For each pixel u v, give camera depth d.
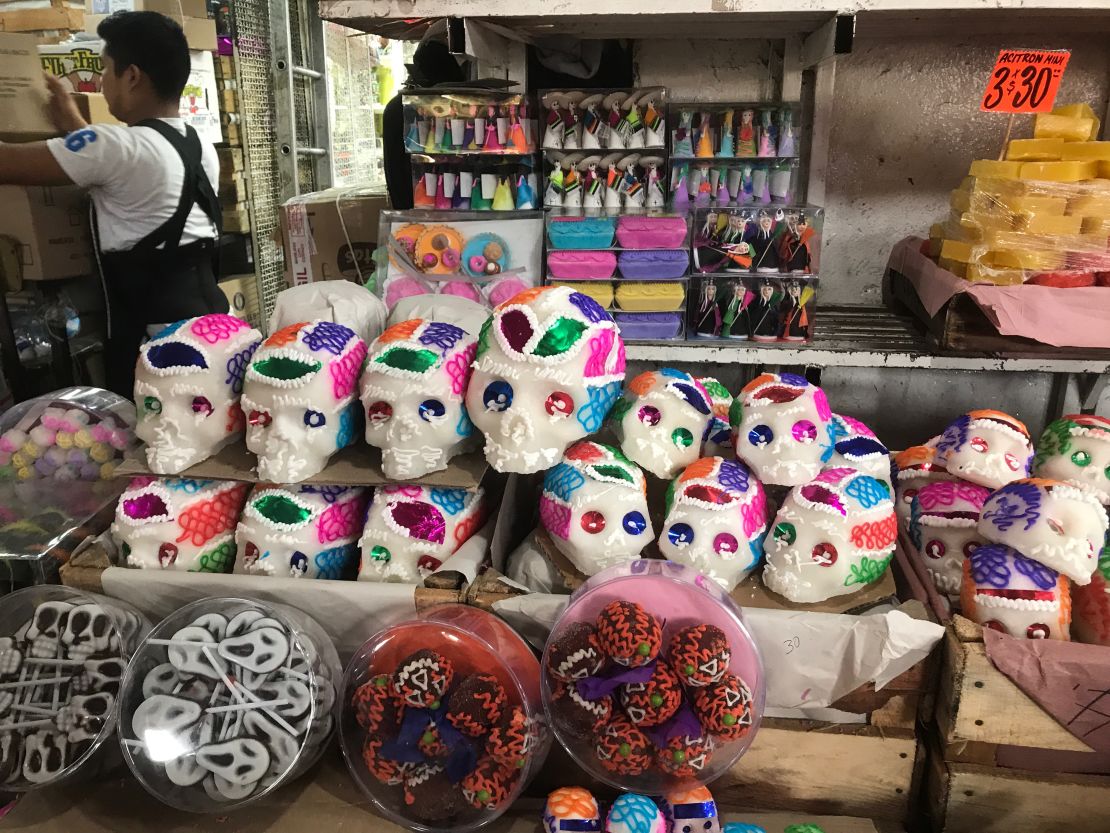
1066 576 1.07
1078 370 1.70
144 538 1.20
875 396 2.24
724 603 1.00
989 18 1.74
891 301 2.18
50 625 1.12
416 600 1.13
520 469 1.10
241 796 1.02
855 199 2.20
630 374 2.12
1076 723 1.01
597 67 2.05
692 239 1.81
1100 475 1.16
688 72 2.11
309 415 1.13
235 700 1.03
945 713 1.05
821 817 1.14
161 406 1.18
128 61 1.87
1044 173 1.60
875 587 1.16
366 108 3.45
